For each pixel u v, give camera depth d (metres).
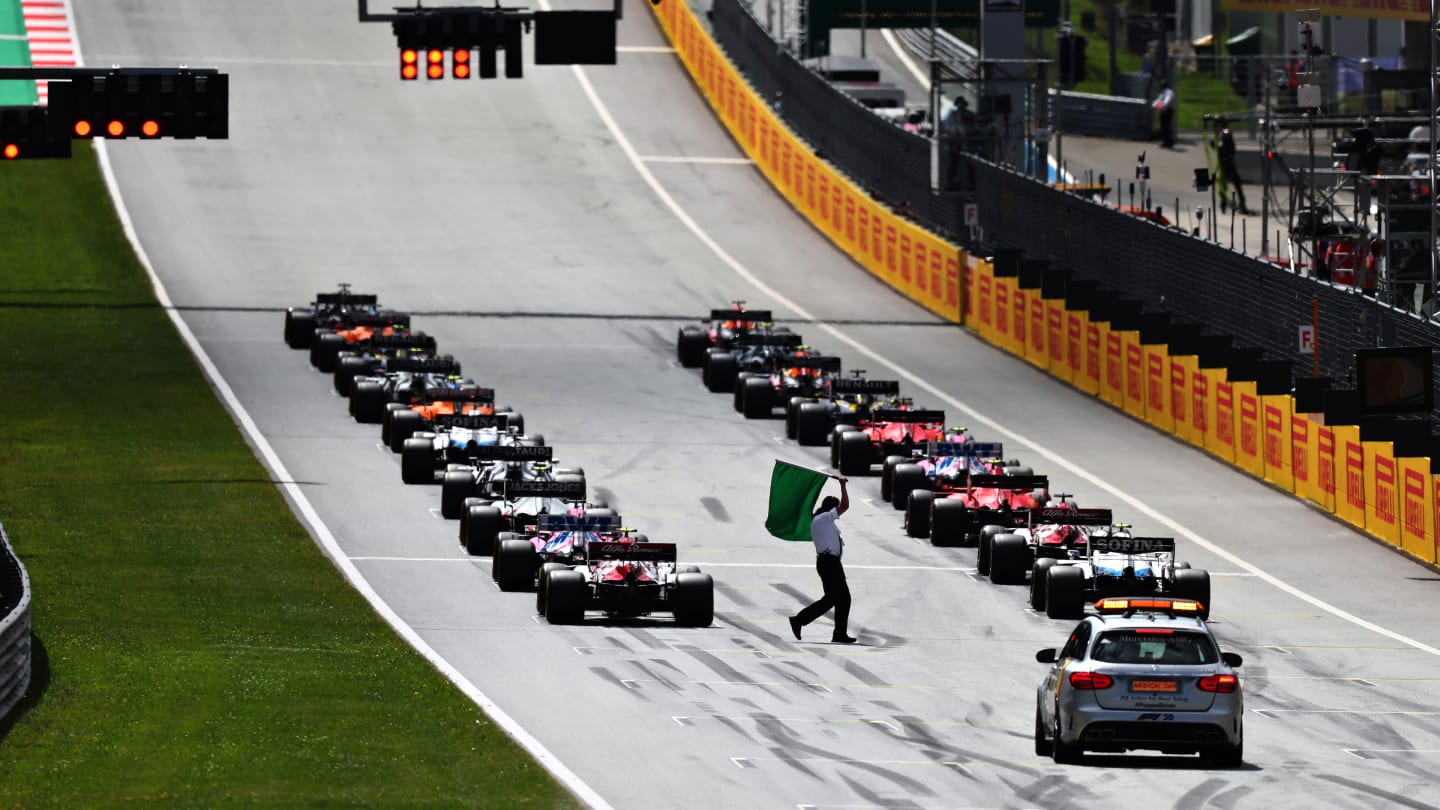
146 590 131.75
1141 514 170.50
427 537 153.25
